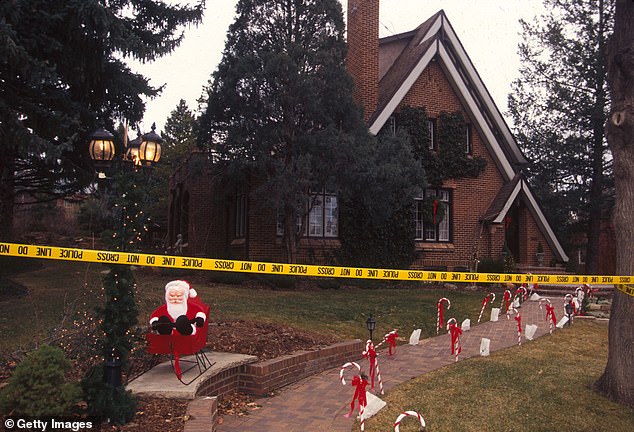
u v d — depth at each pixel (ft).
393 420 18.44
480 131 68.18
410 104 64.28
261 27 49.73
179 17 41.52
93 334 21.15
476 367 26.03
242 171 49.62
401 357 28.71
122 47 34.68
